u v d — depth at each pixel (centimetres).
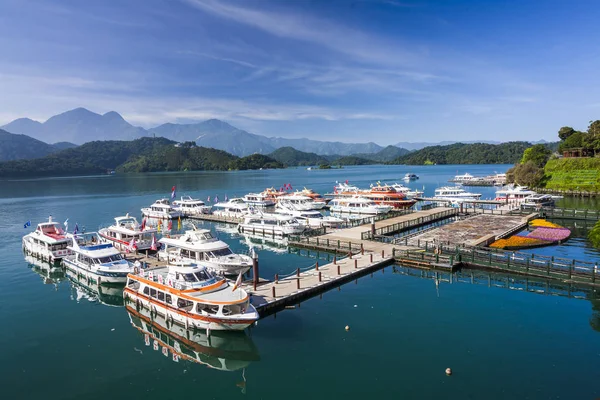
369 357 2459
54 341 2844
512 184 12475
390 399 2036
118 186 19700
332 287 3744
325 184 19138
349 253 4562
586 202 9531
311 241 5500
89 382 2308
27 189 18162
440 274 4138
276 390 2172
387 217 7462
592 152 13338
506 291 3597
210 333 2875
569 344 2564
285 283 3694
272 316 3109
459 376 2220
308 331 2839
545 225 6284
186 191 16050
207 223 8275
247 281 3791
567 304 3259
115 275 3938
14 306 3562
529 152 14950
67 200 13000
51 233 5422
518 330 2781
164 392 2203
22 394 2183
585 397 2008
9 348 2730
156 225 7912
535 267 3869
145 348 2748
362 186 16688
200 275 3189
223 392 2188
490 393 2056
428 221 6981
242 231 6906
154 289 3269
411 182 18462
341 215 8556
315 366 2391
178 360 2581
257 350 2602
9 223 8375
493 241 5212
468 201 9481
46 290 4034
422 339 2672
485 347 2544
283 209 8150
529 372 2245
